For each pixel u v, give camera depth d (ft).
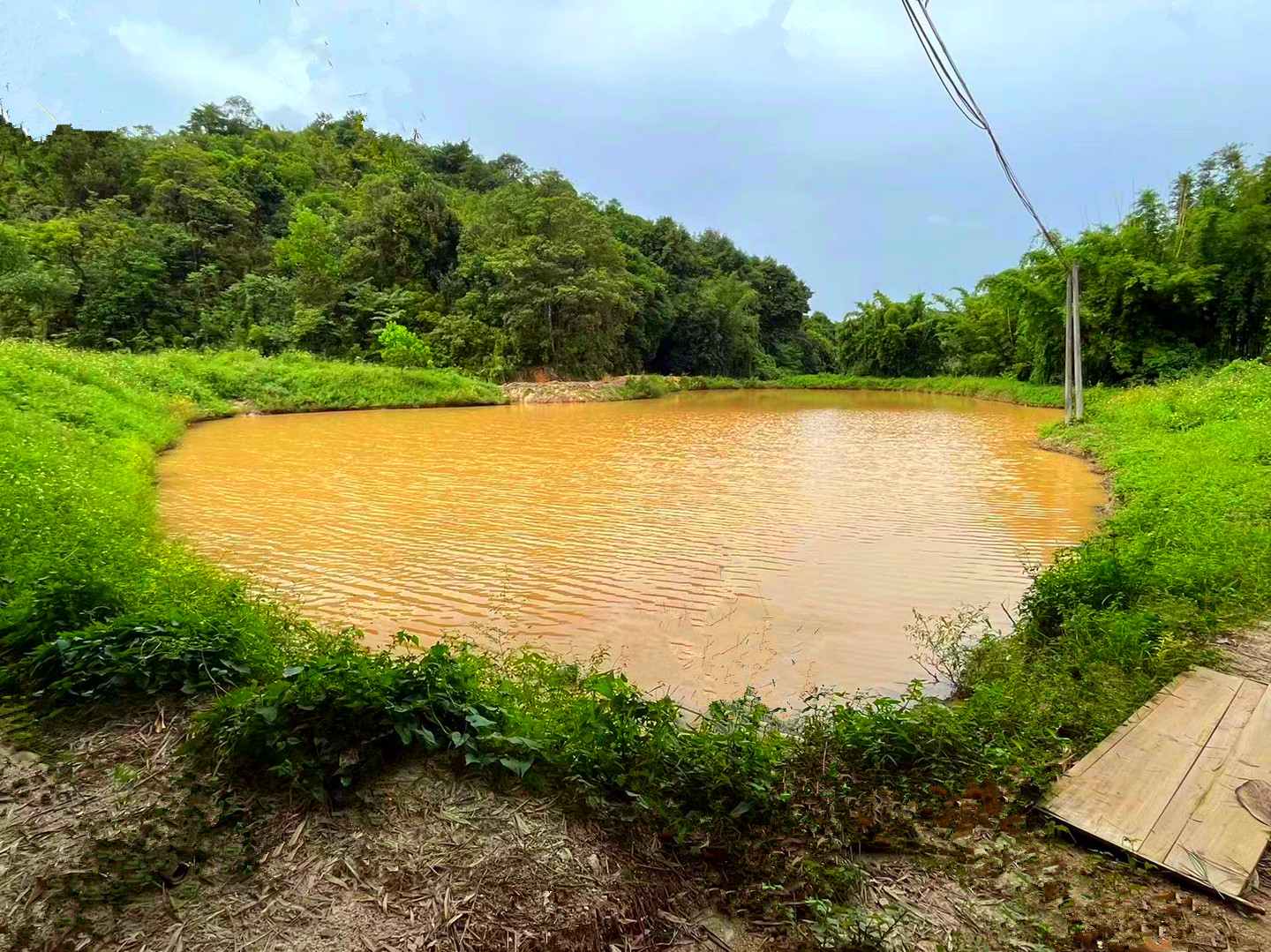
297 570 21.58
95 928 6.08
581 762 8.30
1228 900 7.12
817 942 6.54
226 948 6.00
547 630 17.10
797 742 10.00
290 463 42.19
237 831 7.17
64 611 10.88
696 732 9.27
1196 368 65.26
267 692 8.21
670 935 6.69
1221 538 18.44
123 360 68.74
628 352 133.49
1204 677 11.82
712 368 149.48
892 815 8.38
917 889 7.32
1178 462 30.32
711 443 53.57
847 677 14.65
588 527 27.22
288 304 112.78
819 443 53.67
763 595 19.65
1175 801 8.59
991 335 115.24
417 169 153.38
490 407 89.40
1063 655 13.88
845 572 21.72
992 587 20.44
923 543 25.04
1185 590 15.87
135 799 7.50
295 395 78.02
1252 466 27.78
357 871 6.83
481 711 8.90
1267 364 56.95
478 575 21.20
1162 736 10.06
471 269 112.06
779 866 7.45
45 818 7.24
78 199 136.67
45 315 104.37
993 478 37.86
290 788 7.69
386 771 8.11
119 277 110.73
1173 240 69.87
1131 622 13.74
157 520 26.17
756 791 8.14
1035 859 7.64
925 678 14.52
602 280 109.81
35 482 21.16
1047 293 79.30
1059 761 9.49
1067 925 6.82
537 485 35.76
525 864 7.00
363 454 46.14
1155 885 7.41
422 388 88.63
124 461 33.68
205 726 8.39
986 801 8.54
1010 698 11.33
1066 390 52.75
